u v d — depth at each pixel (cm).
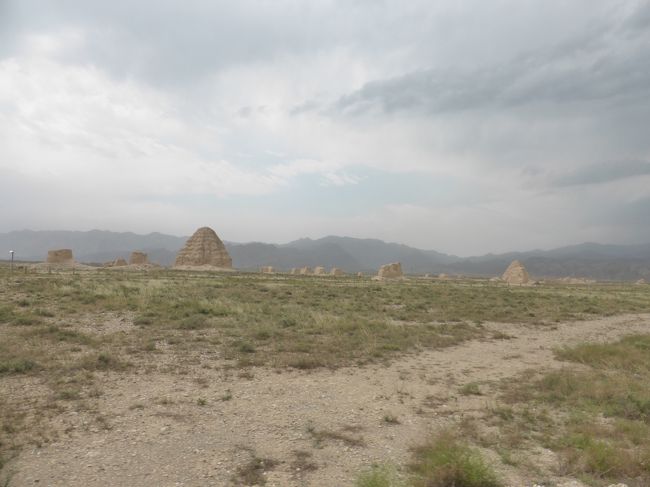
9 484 636
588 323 2842
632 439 855
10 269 5203
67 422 870
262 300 3012
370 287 4856
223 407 1002
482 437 864
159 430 856
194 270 8450
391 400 1102
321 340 1764
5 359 1247
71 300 2412
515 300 4016
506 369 1495
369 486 620
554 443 838
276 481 670
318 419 948
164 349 1499
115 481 658
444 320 2575
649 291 7438
